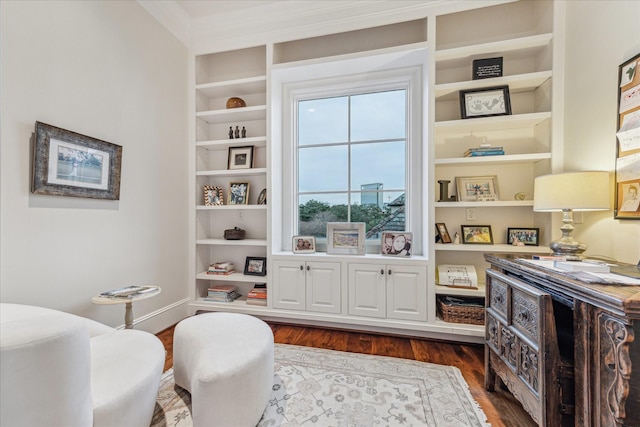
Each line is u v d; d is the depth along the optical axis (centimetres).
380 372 186
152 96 249
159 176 257
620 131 157
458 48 230
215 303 290
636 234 147
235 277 287
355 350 219
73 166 181
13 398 78
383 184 290
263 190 295
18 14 154
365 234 283
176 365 165
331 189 303
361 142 294
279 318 278
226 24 278
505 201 228
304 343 232
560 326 141
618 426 86
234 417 125
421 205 272
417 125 272
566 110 207
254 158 309
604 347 92
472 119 228
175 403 154
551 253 200
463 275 239
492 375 165
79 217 188
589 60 184
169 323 267
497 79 223
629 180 151
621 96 157
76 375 90
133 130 229
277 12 264
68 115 180
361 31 279
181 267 285
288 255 270
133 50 229
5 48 149
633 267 131
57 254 175
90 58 195
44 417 83
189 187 296
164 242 263
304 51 292
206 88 297
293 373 184
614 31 163
